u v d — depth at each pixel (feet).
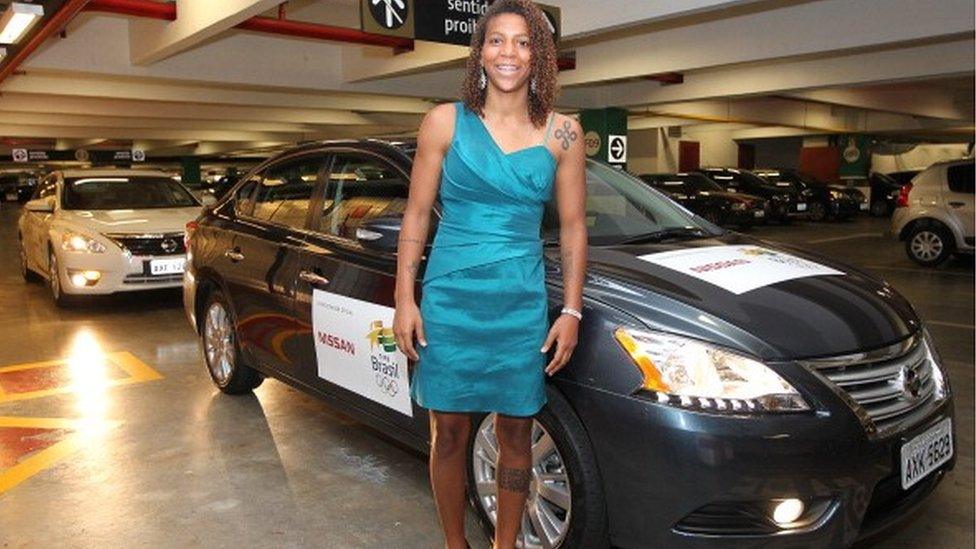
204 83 43.55
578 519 8.29
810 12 34.65
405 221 7.50
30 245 29.14
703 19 38.14
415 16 23.48
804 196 65.67
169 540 10.03
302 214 12.91
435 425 7.98
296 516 10.65
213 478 11.89
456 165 7.10
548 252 9.67
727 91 49.62
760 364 7.72
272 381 16.85
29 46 30.27
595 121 56.54
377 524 10.41
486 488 9.48
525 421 7.89
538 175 7.09
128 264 24.03
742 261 9.71
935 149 100.83
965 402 14.93
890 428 8.08
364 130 89.76
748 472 7.40
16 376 17.61
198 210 27.22
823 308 8.55
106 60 37.96
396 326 7.55
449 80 50.39
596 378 8.09
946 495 10.93
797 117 76.02
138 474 12.07
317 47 44.60
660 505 7.72
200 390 16.33
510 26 6.96
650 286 8.68
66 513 10.79
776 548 7.55
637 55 41.78
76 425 14.26
